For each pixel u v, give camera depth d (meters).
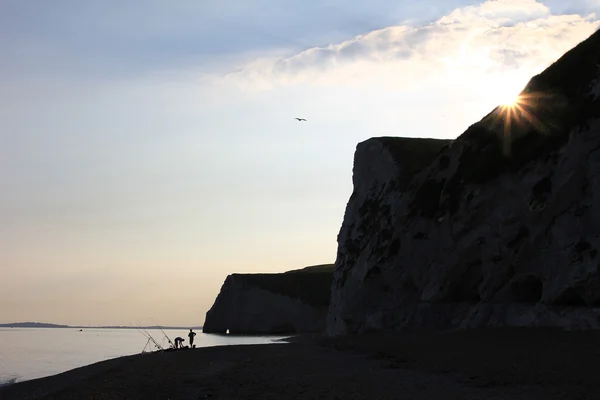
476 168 38.44
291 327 116.31
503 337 28.06
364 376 20.86
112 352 72.75
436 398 15.99
